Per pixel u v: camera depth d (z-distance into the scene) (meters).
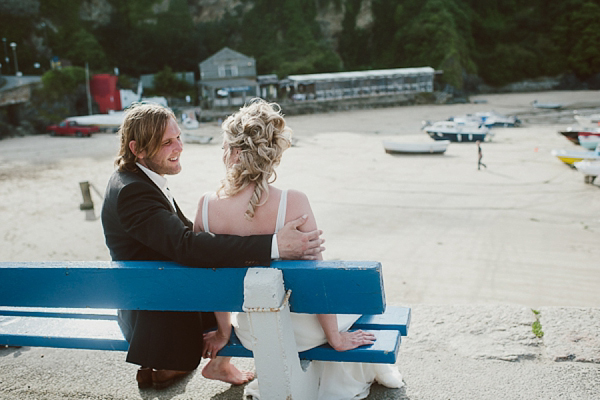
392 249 14.15
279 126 1.83
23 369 2.41
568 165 25.92
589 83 83.94
